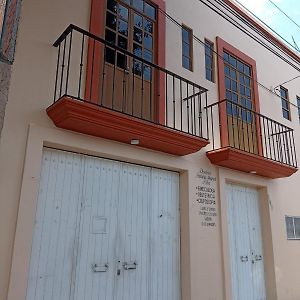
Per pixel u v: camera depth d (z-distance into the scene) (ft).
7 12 6.14
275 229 23.61
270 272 22.49
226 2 24.97
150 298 16.06
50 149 14.55
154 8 19.89
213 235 18.95
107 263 15.01
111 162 16.38
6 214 12.28
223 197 20.13
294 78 30.96
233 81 24.20
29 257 12.38
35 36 14.57
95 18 16.57
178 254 17.74
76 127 14.23
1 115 5.96
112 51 17.20
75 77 15.29
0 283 11.67
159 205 17.66
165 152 17.75
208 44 23.00
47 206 13.88
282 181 25.72
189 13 21.88
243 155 19.60
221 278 18.66
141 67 18.25
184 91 19.92
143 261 16.24
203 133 20.26
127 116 14.58
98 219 15.20
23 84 13.78
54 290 13.33
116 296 14.96
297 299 23.45
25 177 12.88
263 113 25.86
